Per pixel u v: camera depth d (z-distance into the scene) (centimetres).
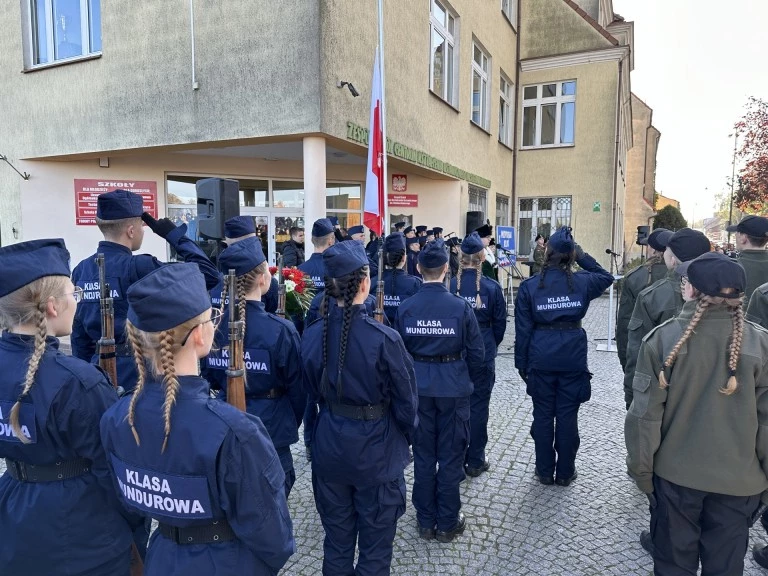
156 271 142
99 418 168
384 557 245
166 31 758
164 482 140
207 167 986
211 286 292
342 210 1130
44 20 880
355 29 736
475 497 366
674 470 217
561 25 1584
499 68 1475
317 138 701
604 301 1439
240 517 141
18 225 941
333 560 247
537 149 1648
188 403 142
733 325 207
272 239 1051
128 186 948
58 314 171
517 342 381
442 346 311
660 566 231
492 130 1449
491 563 292
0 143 939
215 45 726
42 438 162
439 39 1100
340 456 233
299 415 272
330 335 237
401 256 509
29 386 158
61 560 166
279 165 1035
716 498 215
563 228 369
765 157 1411
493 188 1482
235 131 728
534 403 382
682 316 218
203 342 149
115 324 295
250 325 257
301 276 475
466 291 409
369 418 235
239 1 701
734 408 208
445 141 1109
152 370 144
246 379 258
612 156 1559
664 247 403
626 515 340
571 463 378
